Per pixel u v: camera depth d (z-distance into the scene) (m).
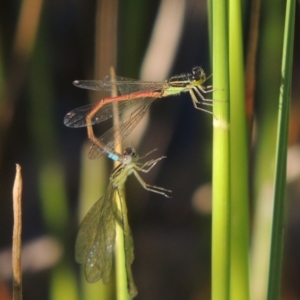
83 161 0.45
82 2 0.48
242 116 0.42
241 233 0.43
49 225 0.46
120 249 0.43
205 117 0.48
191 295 0.48
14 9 0.48
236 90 0.42
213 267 0.42
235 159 0.42
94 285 0.44
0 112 0.46
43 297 0.48
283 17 0.45
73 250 0.46
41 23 0.46
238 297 0.43
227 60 0.41
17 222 0.41
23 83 0.46
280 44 0.45
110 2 0.46
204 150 0.48
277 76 0.45
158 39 0.46
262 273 0.45
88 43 0.48
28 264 0.48
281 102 0.41
